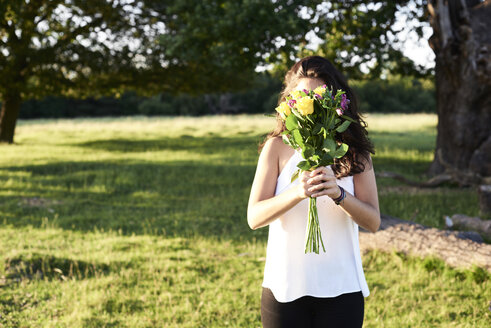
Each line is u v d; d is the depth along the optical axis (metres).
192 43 13.56
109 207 9.24
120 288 4.71
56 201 9.70
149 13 21.20
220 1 12.73
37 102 60.62
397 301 4.38
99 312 4.14
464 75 10.62
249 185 11.73
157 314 4.06
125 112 67.44
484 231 6.54
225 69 21.38
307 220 1.78
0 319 3.94
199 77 23.39
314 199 1.70
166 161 16.12
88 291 4.57
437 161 11.87
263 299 1.84
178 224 7.70
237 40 12.23
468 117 10.94
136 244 6.43
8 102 22.70
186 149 20.69
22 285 4.66
